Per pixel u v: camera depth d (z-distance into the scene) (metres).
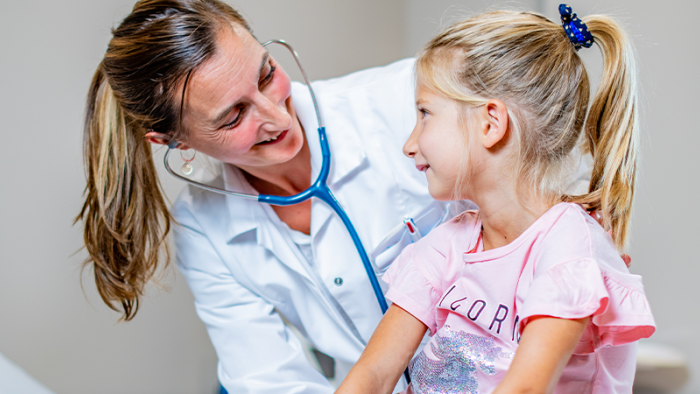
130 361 1.54
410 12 1.90
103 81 0.93
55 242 1.42
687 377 1.38
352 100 1.05
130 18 0.80
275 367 1.04
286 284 1.08
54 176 1.39
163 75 0.77
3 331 1.37
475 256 0.71
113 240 1.03
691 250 1.34
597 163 0.75
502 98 0.70
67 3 1.35
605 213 0.73
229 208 1.06
